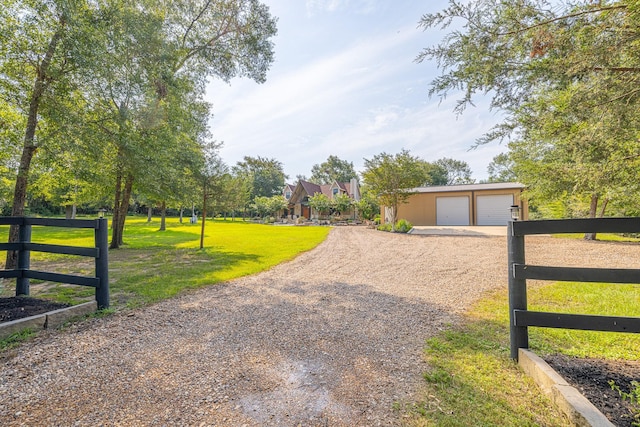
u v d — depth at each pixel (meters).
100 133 7.64
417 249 10.24
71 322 3.59
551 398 2.09
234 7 11.40
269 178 51.09
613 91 2.13
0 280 4.88
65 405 2.04
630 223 2.27
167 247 11.70
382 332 3.35
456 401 2.09
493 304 4.36
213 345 3.02
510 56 2.29
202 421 1.89
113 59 7.06
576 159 2.67
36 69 6.52
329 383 2.33
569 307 4.11
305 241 13.30
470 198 19.69
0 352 2.78
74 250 4.14
